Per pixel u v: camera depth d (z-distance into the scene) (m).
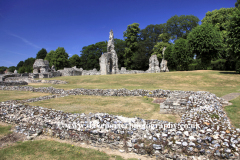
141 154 5.00
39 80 27.06
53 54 63.50
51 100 12.81
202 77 23.02
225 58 36.97
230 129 5.09
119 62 69.00
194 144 4.62
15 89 18.92
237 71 24.98
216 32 31.56
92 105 10.99
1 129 6.91
